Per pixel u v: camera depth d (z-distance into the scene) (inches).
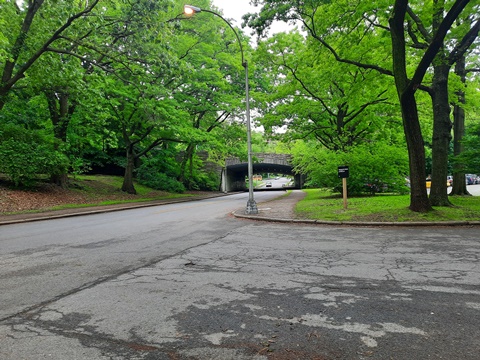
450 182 1509.6
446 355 101.6
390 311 136.3
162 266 216.8
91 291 168.7
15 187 790.5
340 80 758.5
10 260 241.9
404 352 103.8
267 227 392.8
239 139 1427.2
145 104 879.7
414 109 438.9
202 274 196.4
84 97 806.5
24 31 639.8
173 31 724.0
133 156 1130.7
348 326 123.3
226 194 1652.3
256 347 109.0
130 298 157.2
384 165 780.0
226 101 1161.4
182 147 1691.7
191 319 132.2
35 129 938.7
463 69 695.7
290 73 879.1
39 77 700.0
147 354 105.7
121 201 918.4
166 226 420.5
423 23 527.5
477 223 356.2
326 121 1035.3
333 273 193.3
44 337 118.5
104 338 117.1
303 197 915.4
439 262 212.1
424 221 369.7
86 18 647.1
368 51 581.9
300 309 140.6
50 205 744.3
